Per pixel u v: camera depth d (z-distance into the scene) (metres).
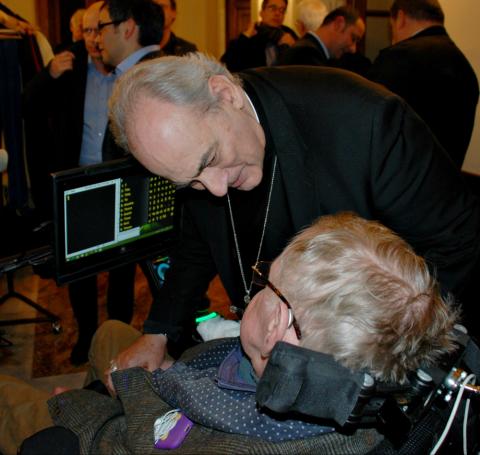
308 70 1.31
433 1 2.71
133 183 1.41
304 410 0.74
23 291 3.26
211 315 1.63
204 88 1.01
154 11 2.28
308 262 0.81
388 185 1.19
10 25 3.05
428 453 0.85
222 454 0.83
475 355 0.93
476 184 3.04
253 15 5.77
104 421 1.05
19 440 1.19
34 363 2.56
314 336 0.78
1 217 2.10
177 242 1.55
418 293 0.80
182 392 0.95
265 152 1.24
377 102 1.20
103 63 2.41
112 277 2.59
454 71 2.58
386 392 0.78
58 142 2.62
